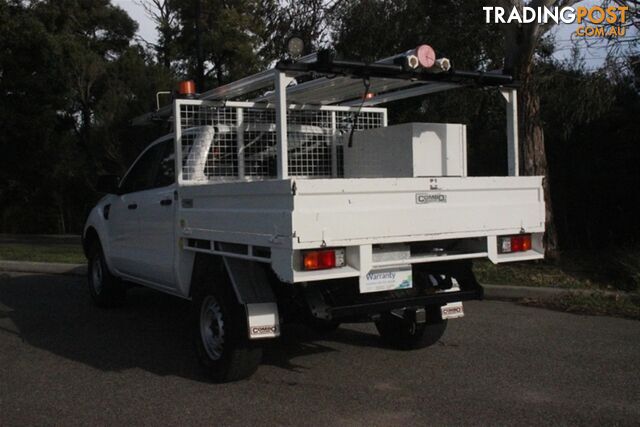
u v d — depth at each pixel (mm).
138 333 7613
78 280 11867
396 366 6141
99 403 5242
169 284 6863
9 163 23453
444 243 5828
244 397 5336
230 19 23031
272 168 7445
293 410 5016
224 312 5539
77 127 27922
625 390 5359
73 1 30953
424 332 6434
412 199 5242
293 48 5113
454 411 4945
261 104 7309
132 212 7613
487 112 13797
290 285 5422
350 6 14133
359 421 4773
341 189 4844
